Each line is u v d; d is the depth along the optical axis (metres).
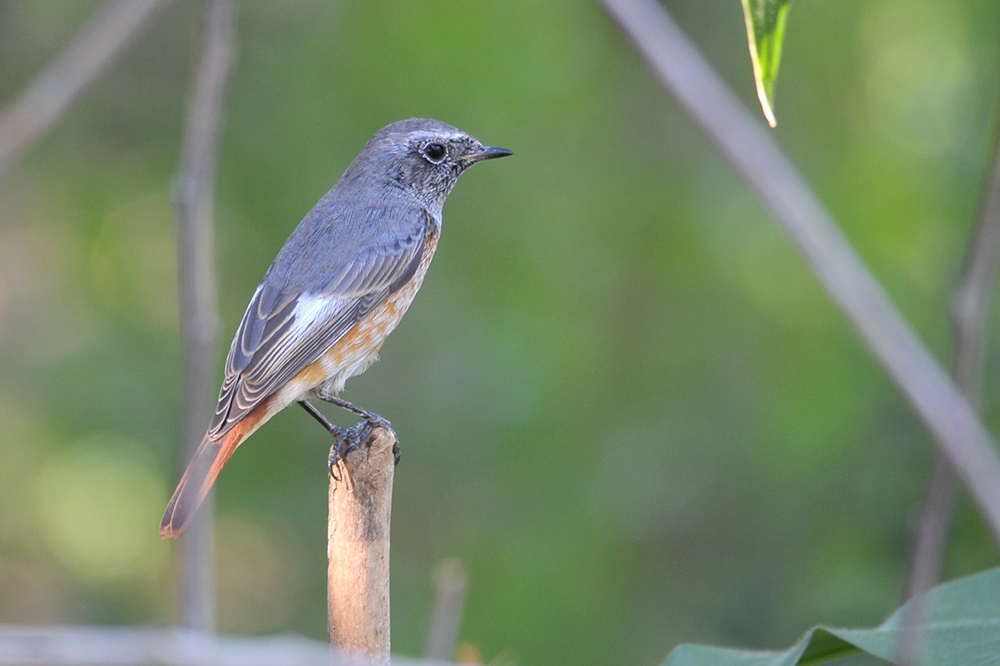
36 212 15.66
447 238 14.61
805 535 11.71
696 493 13.60
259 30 14.80
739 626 11.90
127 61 14.74
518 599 12.78
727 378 14.62
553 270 14.59
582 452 13.90
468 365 13.80
